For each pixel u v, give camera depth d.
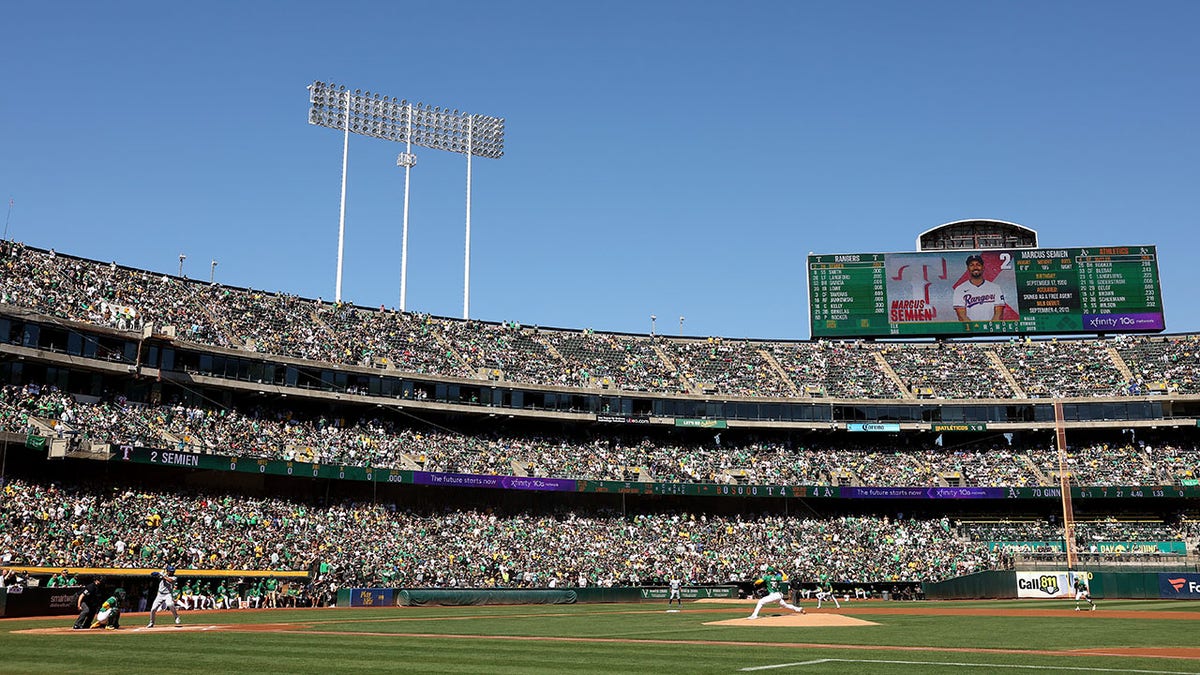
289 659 22.81
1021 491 83.62
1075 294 92.12
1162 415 87.62
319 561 62.53
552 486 77.81
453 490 79.06
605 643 28.66
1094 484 84.31
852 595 73.81
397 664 21.83
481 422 85.44
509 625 38.91
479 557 70.50
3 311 59.28
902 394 92.06
